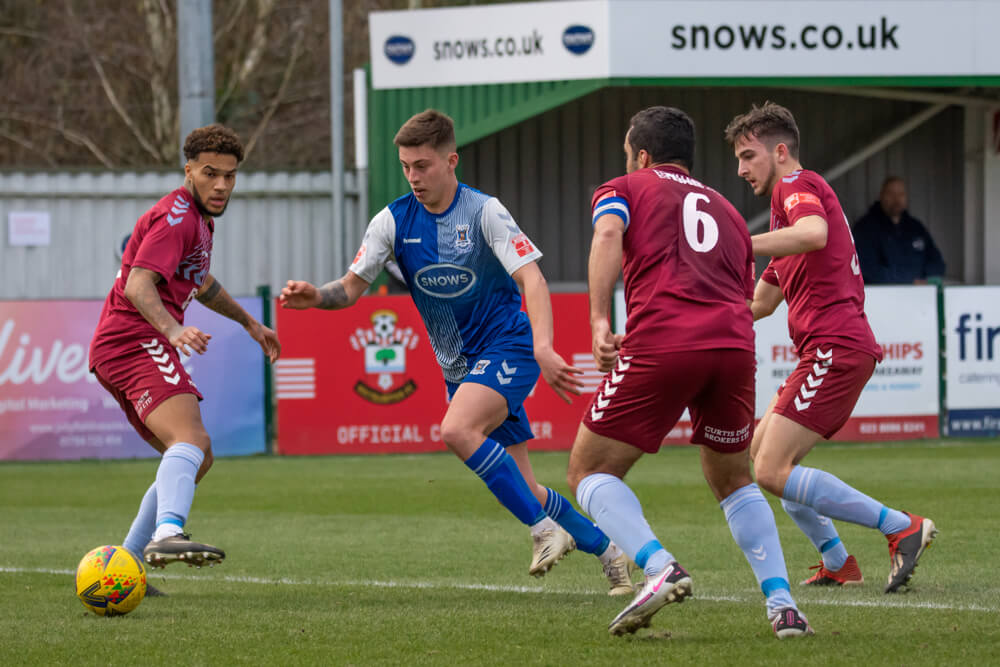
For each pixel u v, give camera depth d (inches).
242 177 2459.4
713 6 2214.6
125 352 767.7
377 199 2409.0
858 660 563.5
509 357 766.5
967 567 874.8
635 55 2219.5
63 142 4232.3
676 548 983.0
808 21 2223.2
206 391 1813.5
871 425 1828.2
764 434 783.1
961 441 1825.8
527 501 741.9
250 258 2469.2
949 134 2824.8
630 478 1501.0
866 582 822.5
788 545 1004.6
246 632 658.8
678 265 615.8
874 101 2824.8
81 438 1807.3
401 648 610.2
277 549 1020.5
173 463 735.1
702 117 2792.8
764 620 673.6
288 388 1813.5
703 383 611.5
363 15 4288.9
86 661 589.9
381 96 2385.6
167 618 705.6
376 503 1332.4
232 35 4146.2
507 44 2308.1
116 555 717.9
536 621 682.2
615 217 616.7
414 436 1825.8
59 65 4234.7
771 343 1788.9
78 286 2444.6
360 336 1820.9
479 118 2343.8
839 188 2829.7
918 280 2385.6
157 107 4015.8
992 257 2726.4
